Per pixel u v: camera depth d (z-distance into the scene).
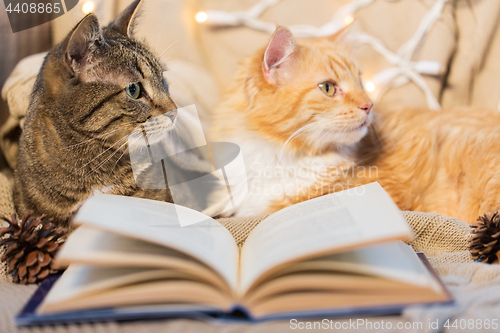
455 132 0.69
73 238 0.48
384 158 0.69
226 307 0.46
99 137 0.59
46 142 0.59
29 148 0.60
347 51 0.69
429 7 0.72
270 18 0.71
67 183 0.59
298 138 0.65
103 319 0.47
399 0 0.72
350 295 0.46
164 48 0.69
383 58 0.71
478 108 0.71
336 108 0.64
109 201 0.52
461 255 0.56
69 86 0.58
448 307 0.47
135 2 0.65
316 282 0.46
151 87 0.61
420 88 0.72
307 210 0.52
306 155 0.67
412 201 0.68
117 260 0.46
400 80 0.72
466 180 0.68
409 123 0.70
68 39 0.57
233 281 0.47
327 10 0.71
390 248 0.50
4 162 0.70
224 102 0.68
